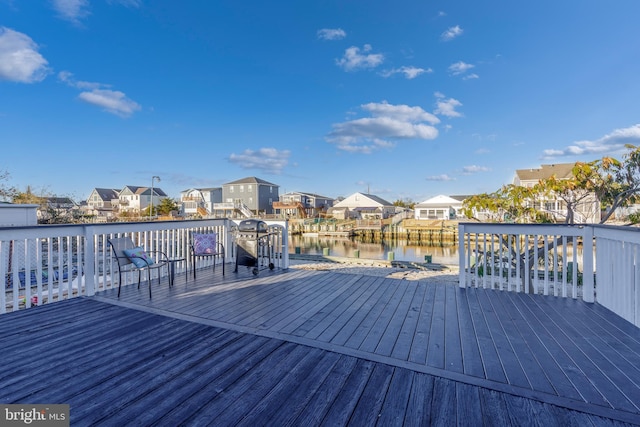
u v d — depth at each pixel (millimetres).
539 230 3941
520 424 1560
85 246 3914
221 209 41188
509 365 2146
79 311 3311
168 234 5203
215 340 2584
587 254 3623
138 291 4145
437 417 1613
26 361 2197
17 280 3381
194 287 4367
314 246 25453
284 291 4148
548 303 3555
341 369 2111
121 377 1998
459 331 2762
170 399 1768
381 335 2684
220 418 1606
